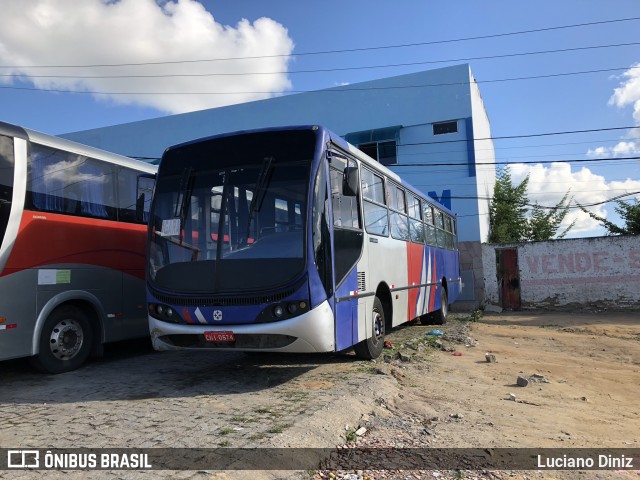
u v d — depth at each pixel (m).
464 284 20.42
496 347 10.62
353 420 5.00
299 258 5.70
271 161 6.16
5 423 4.80
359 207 7.48
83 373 7.25
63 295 7.12
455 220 16.81
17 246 6.50
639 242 18.72
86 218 7.67
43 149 7.04
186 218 6.29
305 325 5.57
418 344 9.92
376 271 7.98
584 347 10.80
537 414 5.60
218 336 5.75
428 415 5.43
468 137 20.31
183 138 24.64
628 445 4.61
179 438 4.24
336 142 6.86
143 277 8.79
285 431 4.34
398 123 21.17
